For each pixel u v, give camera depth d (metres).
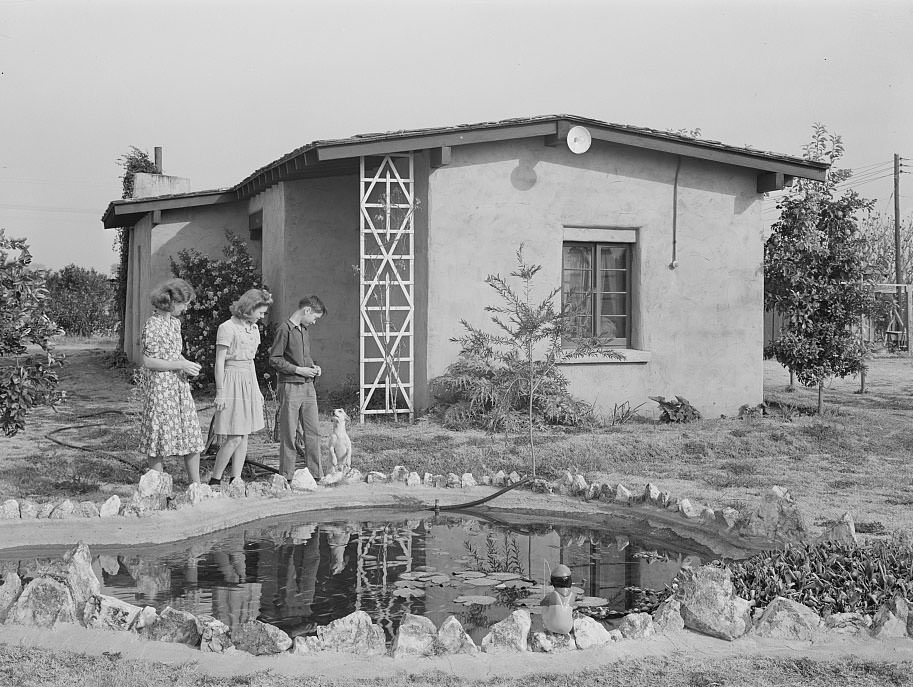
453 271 13.03
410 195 13.02
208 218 18.70
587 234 13.72
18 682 3.70
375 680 3.79
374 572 5.68
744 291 14.46
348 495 7.74
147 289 19.16
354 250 16.23
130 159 26.73
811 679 3.86
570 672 3.91
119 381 18.64
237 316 8.01
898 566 4.96
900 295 28.98
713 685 3.78
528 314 9.62
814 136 14.72
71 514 6.55
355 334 16.30
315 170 14.86
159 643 4.16
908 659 4.09
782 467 9.85
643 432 11.98
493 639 4.15
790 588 4.81
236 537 6.64
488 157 13.14
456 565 5.89
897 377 20.69
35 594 4.41
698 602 4.46
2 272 8.12
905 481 8.98
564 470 9.34
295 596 5.13
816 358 14.09
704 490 8.52
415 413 13.21
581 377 13.61
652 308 13.99
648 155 13.92
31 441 10.61
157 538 6.43
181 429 7.54
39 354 8.40
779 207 14.69
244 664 3.93
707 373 14.30
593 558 6.16
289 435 8.55
